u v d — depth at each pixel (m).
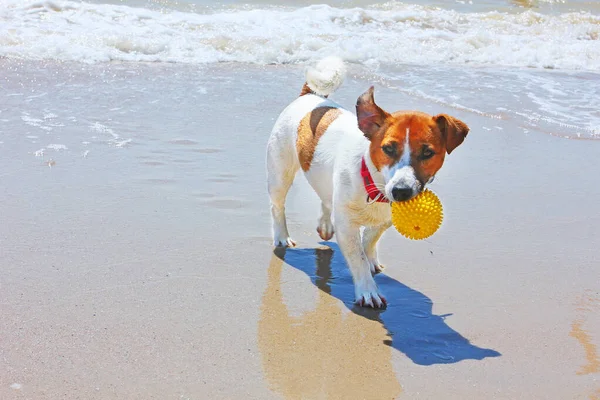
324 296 1.73
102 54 3.38
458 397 1.43
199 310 1.64
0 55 3.27
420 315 1.67
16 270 1.74
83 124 2.53
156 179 2.20
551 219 2.08
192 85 3.05
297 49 3.66
